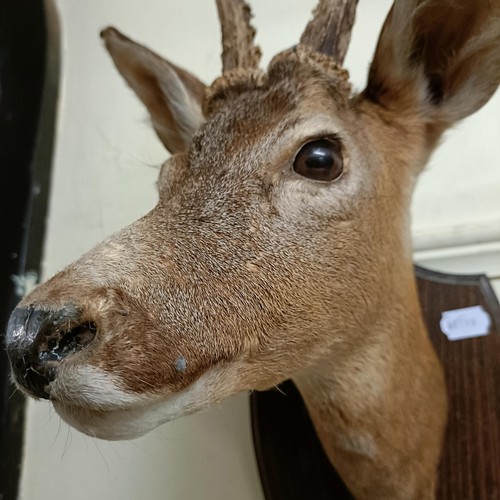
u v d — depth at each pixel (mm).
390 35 290
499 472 337
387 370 294
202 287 219
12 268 470
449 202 421
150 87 366
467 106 310
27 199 494
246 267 233
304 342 248
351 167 263
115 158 502
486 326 367
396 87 301
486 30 283
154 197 477
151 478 403
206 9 524
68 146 523
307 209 251
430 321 378
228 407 402
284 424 362
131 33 540
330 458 325
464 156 432
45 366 181
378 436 300
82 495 414
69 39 559
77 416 193
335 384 292
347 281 257
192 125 347
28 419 451
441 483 337
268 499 354
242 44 309
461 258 400
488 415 348
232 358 223
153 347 195
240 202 246
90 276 199
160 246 223
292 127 258
